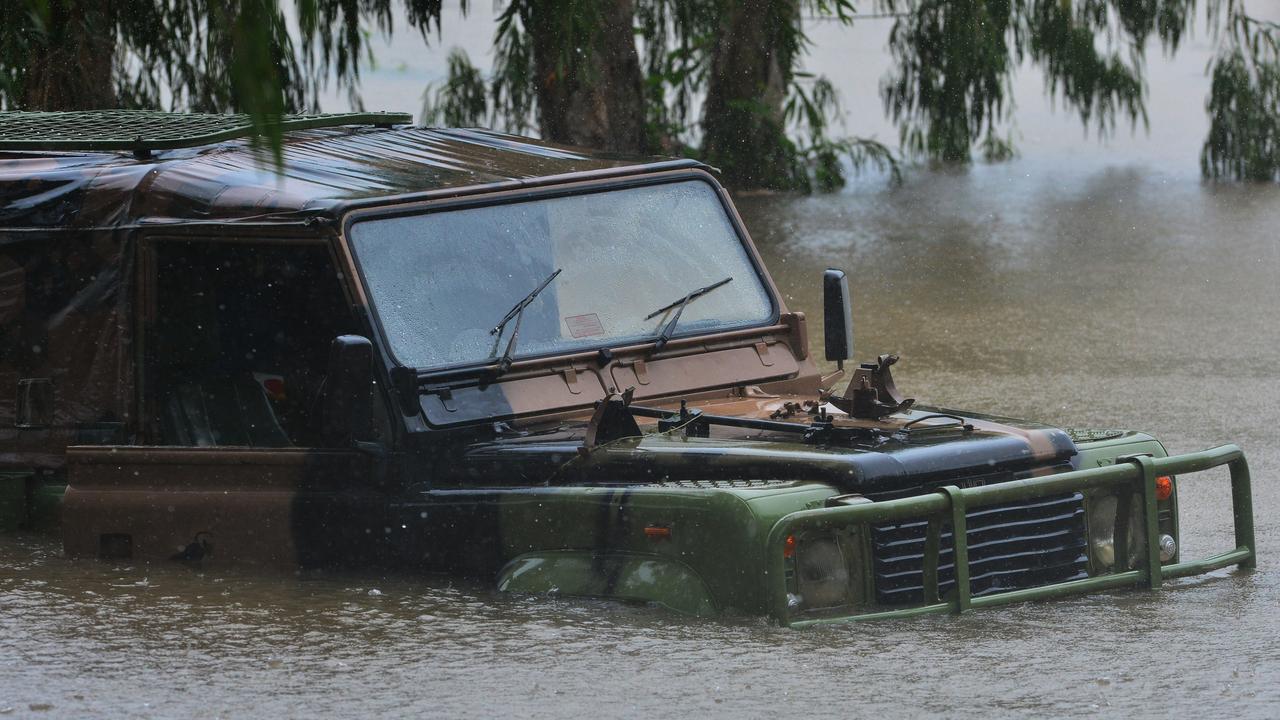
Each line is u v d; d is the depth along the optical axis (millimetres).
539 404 16406
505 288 16938
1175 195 61656
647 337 17344
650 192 18375
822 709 12094
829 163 66500
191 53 39875
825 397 17234
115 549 17078
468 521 15648
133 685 12922
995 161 73250
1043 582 15492
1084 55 59781
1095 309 40688
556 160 18969
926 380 32062
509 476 15680
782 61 64062
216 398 18375
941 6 60312
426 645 13875
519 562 15352
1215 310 40250
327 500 16297
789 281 45062
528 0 43812
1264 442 25844
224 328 18469
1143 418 27953
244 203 17094
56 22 34188
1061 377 32219
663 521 14508
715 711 12055
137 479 17031
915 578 14852
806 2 63656
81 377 18438
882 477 14547
